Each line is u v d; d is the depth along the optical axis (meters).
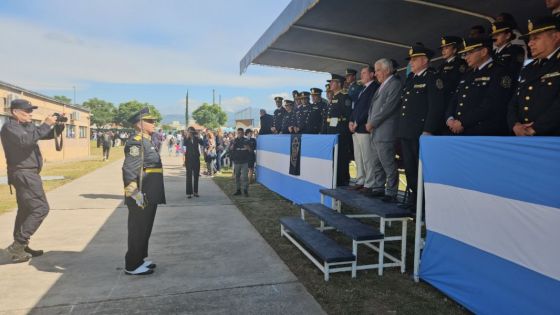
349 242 5.43
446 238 3.51
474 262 3.15
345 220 4.66
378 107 5.02
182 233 5.87
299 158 7.80
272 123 12.00
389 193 5.08
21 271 4.23
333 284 3.89
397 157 6.21
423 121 4.37
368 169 5.39
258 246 5.20
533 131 2.86
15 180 4.50
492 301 2.95
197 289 3.77
